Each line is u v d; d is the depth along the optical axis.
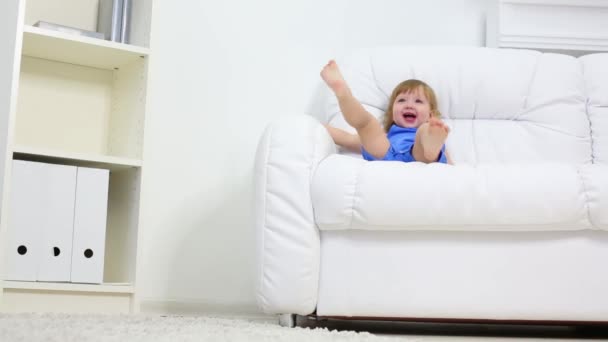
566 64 2.41
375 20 2.65
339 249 1.74
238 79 2.47
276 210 1.75
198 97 2.41
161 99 2.36
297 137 1.78
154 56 2.36
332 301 1.73
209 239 2.38
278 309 1.74
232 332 1.30
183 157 2.37
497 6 2.61
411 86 2.25
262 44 2.52
